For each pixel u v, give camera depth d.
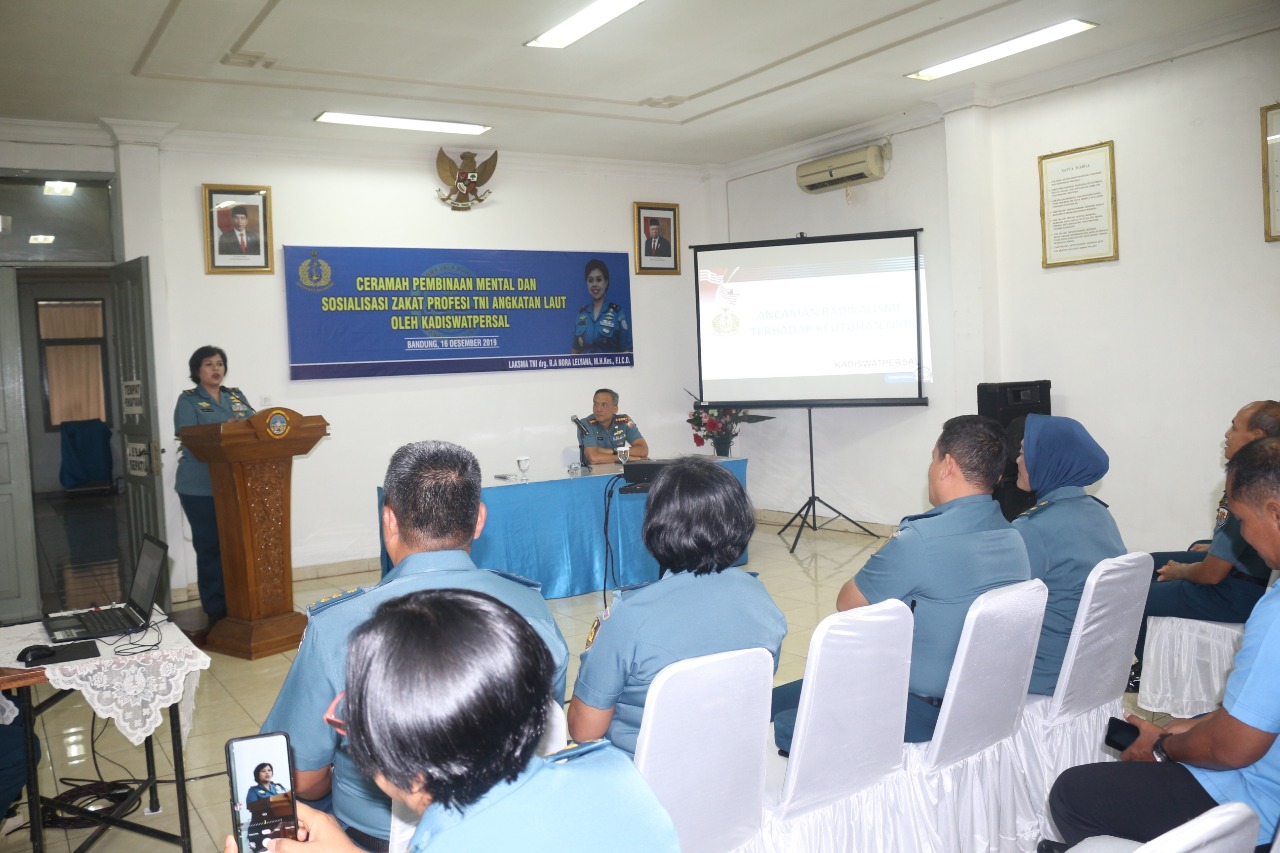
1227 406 4.88
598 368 7.36
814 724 1.80
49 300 11.98
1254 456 1.63
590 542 5.39
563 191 7.17
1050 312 5.63
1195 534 5.06
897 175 6.42
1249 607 2.90
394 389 6.50
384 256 6.44
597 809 0.87
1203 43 4.79
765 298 6.94
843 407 6.74
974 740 2.09
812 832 1.88
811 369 6.79
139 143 5.59
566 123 6.11
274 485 4.48
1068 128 5.44
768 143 7.02
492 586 1.57
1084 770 1.84
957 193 5.87
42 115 5.34
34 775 2.29
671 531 1.76
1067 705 2.26
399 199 6.50
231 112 5.45
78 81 4.79
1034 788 2.27
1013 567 2.18
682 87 5.45
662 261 7.64
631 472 5.30
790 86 5.51
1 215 5.41
